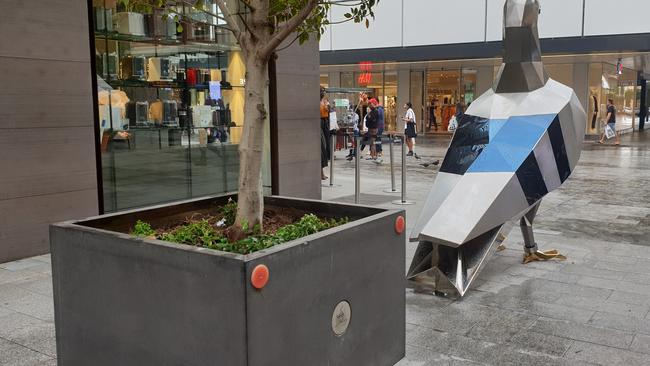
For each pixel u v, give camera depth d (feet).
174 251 9.39
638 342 14.85
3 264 21.34
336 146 78.07
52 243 11.31
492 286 19.40
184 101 29.17
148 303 9.85
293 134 33.42
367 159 64.23
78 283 10.90
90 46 23.79
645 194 39.11
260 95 12.04
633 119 125.90
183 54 28.86
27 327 15.64
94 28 24.54
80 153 23.41
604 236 26.76
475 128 19.90
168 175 28.55
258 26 11.89
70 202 23.26
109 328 10.49
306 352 9.96
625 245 25.04
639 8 69.31
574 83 90.12
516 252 23.85
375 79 107.86
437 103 103.40
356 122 68.49
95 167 24.02
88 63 23.41
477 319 16.44
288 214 14.73
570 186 42.86
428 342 14.84
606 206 34.58
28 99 21.54
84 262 10.73
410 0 84.12
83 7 23.02
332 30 89.81
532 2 20.20
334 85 111.65
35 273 20.29
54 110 22.38
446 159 19.75
